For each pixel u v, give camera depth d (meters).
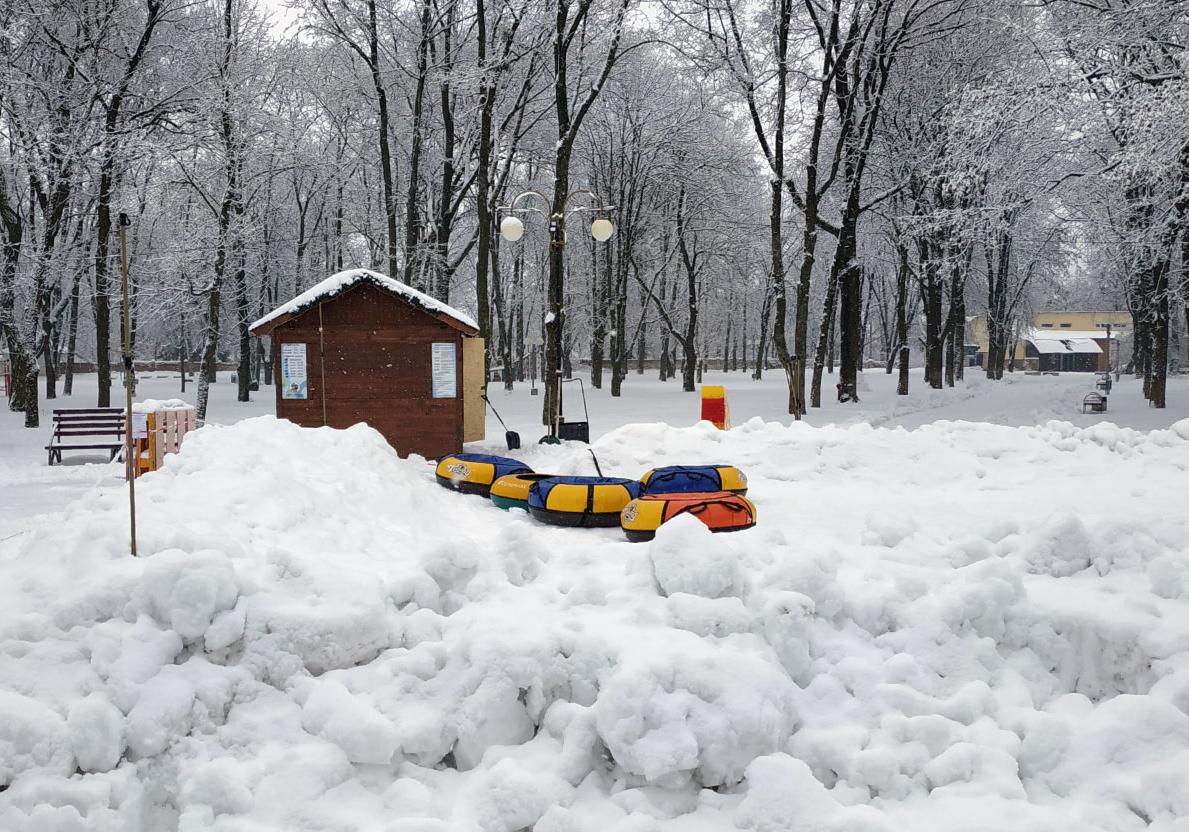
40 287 24.44
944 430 12.88
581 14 20.91
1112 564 5.61
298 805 3.75
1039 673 4.77
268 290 41.19
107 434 16.11
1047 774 4.20
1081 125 19.02
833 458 12.13
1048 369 83.56
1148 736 4.18
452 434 15.41
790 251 45.03
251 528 6.03
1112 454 11.68
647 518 8.25
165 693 4.00
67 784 3.59
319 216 40.06
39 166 23.38
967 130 20.62
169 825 3.79
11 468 15.34
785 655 4.64
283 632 4.41
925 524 8.37
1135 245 23.05
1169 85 16.59
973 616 4.88
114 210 25.42
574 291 45.19
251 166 27.84
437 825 3.60
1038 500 9.59
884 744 4.20
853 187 28.84
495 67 24.61
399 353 15.30
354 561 5.88
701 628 4.59
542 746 4.15
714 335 61.09
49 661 4.07
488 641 4.38
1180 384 39.12
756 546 5.76
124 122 23.42
